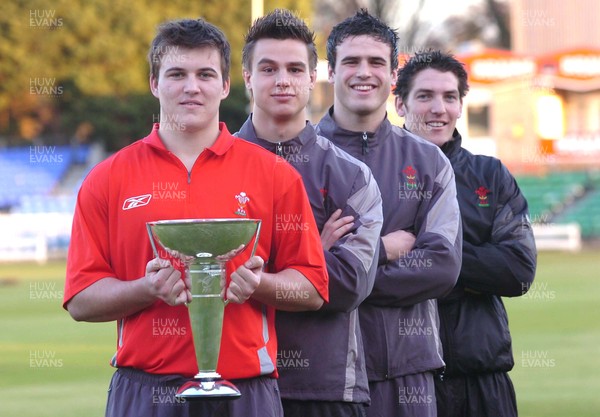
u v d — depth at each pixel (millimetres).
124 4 39438
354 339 5523
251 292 4500
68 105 41188
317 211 5609
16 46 39188
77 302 4707
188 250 4406
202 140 4828
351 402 5492
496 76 40094
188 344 4672
